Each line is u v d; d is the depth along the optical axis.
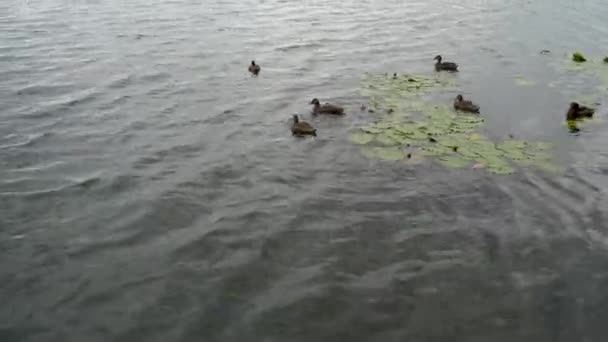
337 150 19.97
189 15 37.59
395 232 15.64
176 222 15.88
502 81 27.20
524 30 36.62
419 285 13.70
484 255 14.77
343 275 13.97
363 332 12.30
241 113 22.88
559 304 13.16
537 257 14.72
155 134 20.94
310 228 15.74
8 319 12.38
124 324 12.37
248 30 34.62
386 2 43.84
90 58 28.75
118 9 38.47
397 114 22.84
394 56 30.55
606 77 28.09
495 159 19.52
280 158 19.42
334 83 26.27
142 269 14.02
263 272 14.02
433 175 18.50
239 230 15.57
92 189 17.31
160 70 27.39
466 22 38.31
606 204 17.17
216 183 17.84
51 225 15.55
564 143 21.02
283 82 26.33
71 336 12.02
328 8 41.16
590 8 43.31
